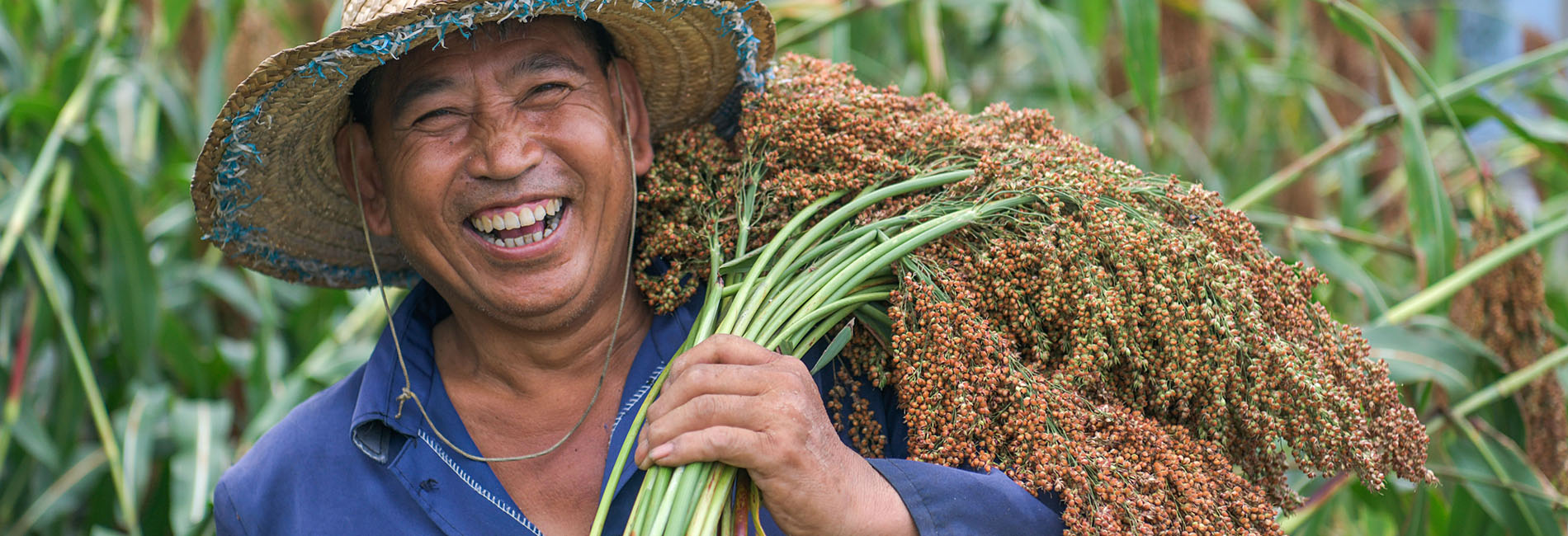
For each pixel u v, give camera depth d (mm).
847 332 1230
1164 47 3154
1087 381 1207
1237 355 1197
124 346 2484
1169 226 1225
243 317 3090
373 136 1334
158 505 2609
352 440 1325
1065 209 1274
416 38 1179
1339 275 2195
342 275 1635
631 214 1359
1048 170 1280
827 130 1376
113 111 2877
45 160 2373
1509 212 1954
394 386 1342
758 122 1372
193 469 2338
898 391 1239
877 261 1255
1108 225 1202
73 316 2547
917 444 1223
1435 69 3383
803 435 1088
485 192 1239
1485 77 2133
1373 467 1168
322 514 1313
